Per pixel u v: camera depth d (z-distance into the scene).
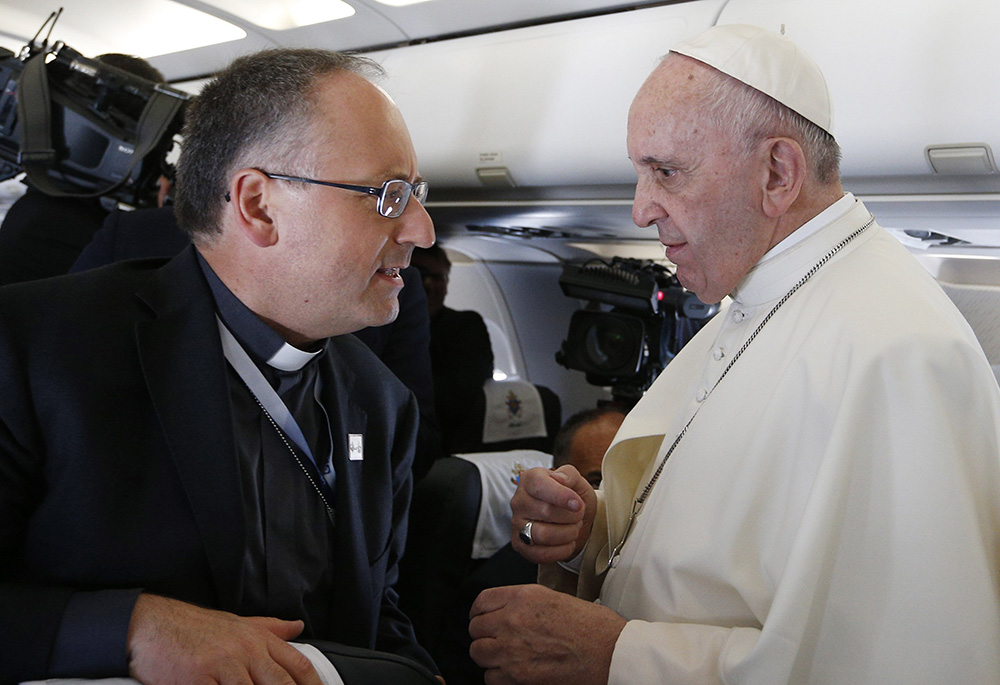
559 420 4.15
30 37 3.26
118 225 2.14
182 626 1.07
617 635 1.36
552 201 2.95
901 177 2.23
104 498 1.15
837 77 2.19
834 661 1.20
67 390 1.15
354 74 1.27
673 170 1.43
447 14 2.79
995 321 2.86
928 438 1.21
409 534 2.66
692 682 1.24
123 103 2.54
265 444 1.31
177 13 3.03
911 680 1.15
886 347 1.26
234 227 1.25
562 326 4.49
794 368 1.35
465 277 4.60
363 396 1.52
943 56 2.05
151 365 1.21
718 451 1.42
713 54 1.42
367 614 1.39
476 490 2.74
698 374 1.73
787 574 1.20
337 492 1.39
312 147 1.21
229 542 1.20
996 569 1.21
